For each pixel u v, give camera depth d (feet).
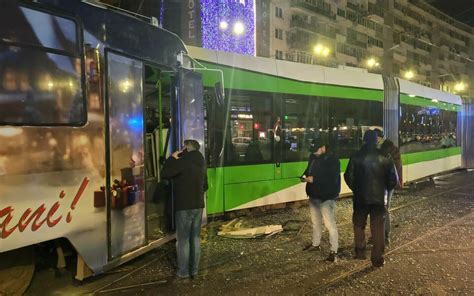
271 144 30.07
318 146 20.08
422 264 18.85
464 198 36.99
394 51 242.58
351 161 19.01
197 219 17.10
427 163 47.14
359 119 37.06
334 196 19.49
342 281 16.80
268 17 162.91
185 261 16.88
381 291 15.79
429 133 48.01
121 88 15.67
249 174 28.55
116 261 15.20
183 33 106.63
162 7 102.22
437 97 50.34
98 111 14.46
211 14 111.14
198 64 23.70
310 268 18.40
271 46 167.94
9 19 11.87
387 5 238.68
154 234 18.67
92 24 14.44
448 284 16.48
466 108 58.44
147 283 16.48
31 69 12.35
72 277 16.51
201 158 17.15
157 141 19.79
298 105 32.12
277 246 21.89
